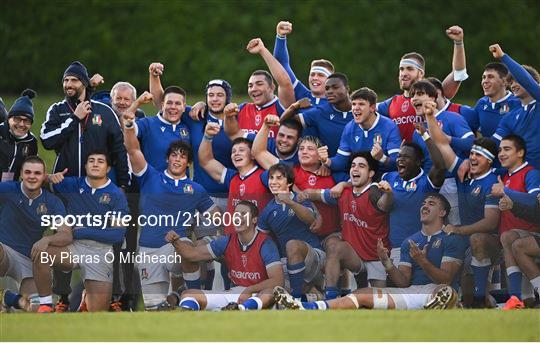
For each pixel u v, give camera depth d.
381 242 29.05
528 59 63.62
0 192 28.92
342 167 30.25
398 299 28.88
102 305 28.98
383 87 62.19
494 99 31.61
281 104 32.53
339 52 61.94
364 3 62.69
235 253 29.00
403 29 62.81
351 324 26.41
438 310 28.23
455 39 33.00
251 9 62.53
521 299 29.08
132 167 29.73
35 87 62.22
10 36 62.06
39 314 27.88
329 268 29.03
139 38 62.22
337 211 29.06
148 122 30.89
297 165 30.16
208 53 61.94
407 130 31.92
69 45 62.06
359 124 30.39
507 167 29.67
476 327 26.22
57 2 62.28
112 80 62.12
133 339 25.19
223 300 28.83
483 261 29.12
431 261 29.03
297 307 28.45
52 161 38.94
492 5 63.38
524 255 29.08
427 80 30.77
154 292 29.05
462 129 30.59
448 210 29.08
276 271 28.94
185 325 26.36
